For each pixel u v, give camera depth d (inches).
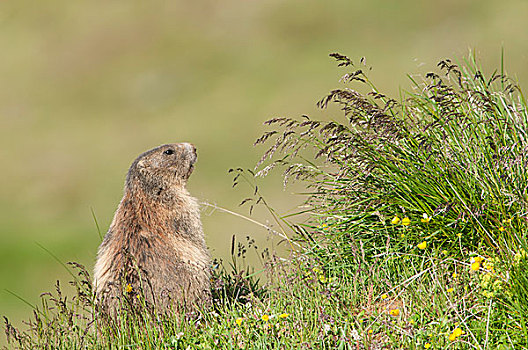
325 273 479.2
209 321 480.4
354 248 464.4
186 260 545.0
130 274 522.0
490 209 457.4
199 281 537.6
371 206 494.6
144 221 562.9
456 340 393.4
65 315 469.4
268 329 430.6
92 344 455.5
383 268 475.8
